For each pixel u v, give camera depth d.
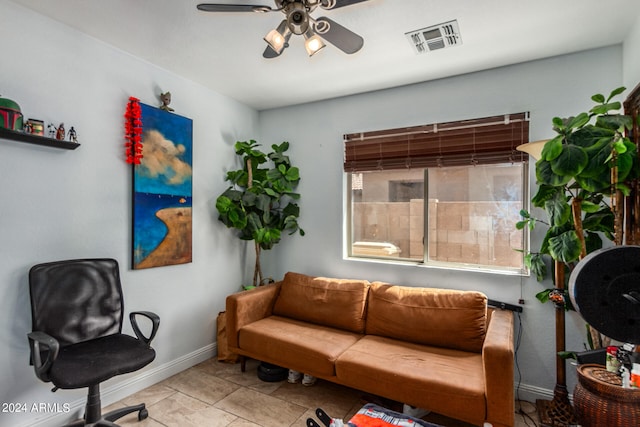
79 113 2.13
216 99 3.13
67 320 1.94
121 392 2.34
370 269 3.06
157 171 2.57
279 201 3.55
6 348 1.83
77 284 2.01
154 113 2.55
